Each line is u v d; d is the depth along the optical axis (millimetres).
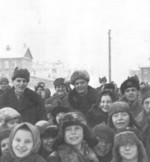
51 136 4855
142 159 4316
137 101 5699
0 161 4238
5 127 4977
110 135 4828
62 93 7078
